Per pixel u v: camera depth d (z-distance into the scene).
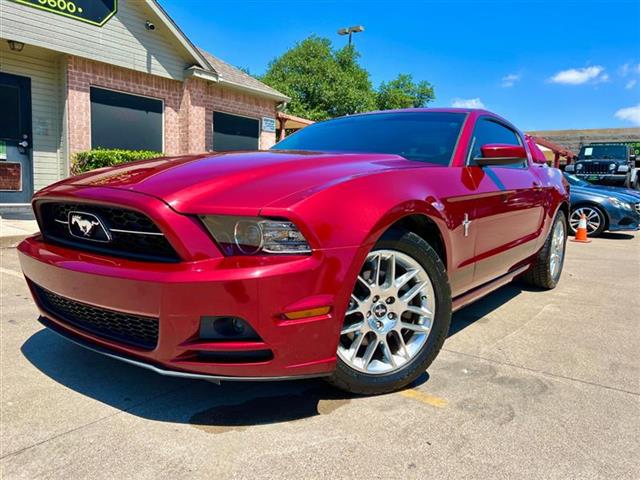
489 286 3.42
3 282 4.41
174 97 11.41
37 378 2.54
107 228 2.19
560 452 1.99
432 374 2.73
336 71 29.42
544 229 4.32
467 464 1.90
